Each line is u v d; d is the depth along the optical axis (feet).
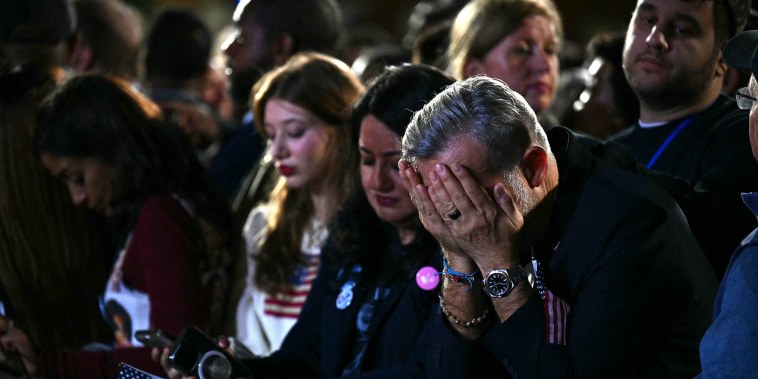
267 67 44.47
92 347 33.60
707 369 18.52
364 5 91.91
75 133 32.53
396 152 25.94
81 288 36.11
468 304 22.35
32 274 35.40
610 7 77.36
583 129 39.81
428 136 21.48
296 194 34.45
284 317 34.45
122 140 32.71
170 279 31.99
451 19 48.57
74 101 32.83
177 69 51.16
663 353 22.12
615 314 21.24
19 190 35.24
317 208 34.06
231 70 45.73
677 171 29.09
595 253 21.66
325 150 33.14
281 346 30.37
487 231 21.24
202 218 33.88
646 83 29.45
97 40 50.80
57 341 35.73
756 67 19.49
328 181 33.40
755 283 18.11
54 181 35.58
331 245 29.09
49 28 38.06
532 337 21.31
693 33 28.81
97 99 32.78
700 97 29.50
